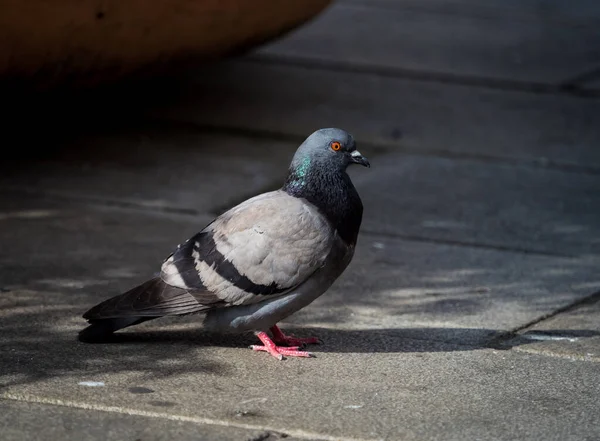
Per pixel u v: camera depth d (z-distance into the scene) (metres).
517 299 10.41
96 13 13.17
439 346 9.12
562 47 22.23
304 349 8.96
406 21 23.88
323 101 17.95
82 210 12.65
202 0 14.19
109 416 7.40
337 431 7.29
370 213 13.03
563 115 17.77
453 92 18.81
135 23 13.74
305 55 20.72
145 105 17.19
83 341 8.85
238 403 7.71
